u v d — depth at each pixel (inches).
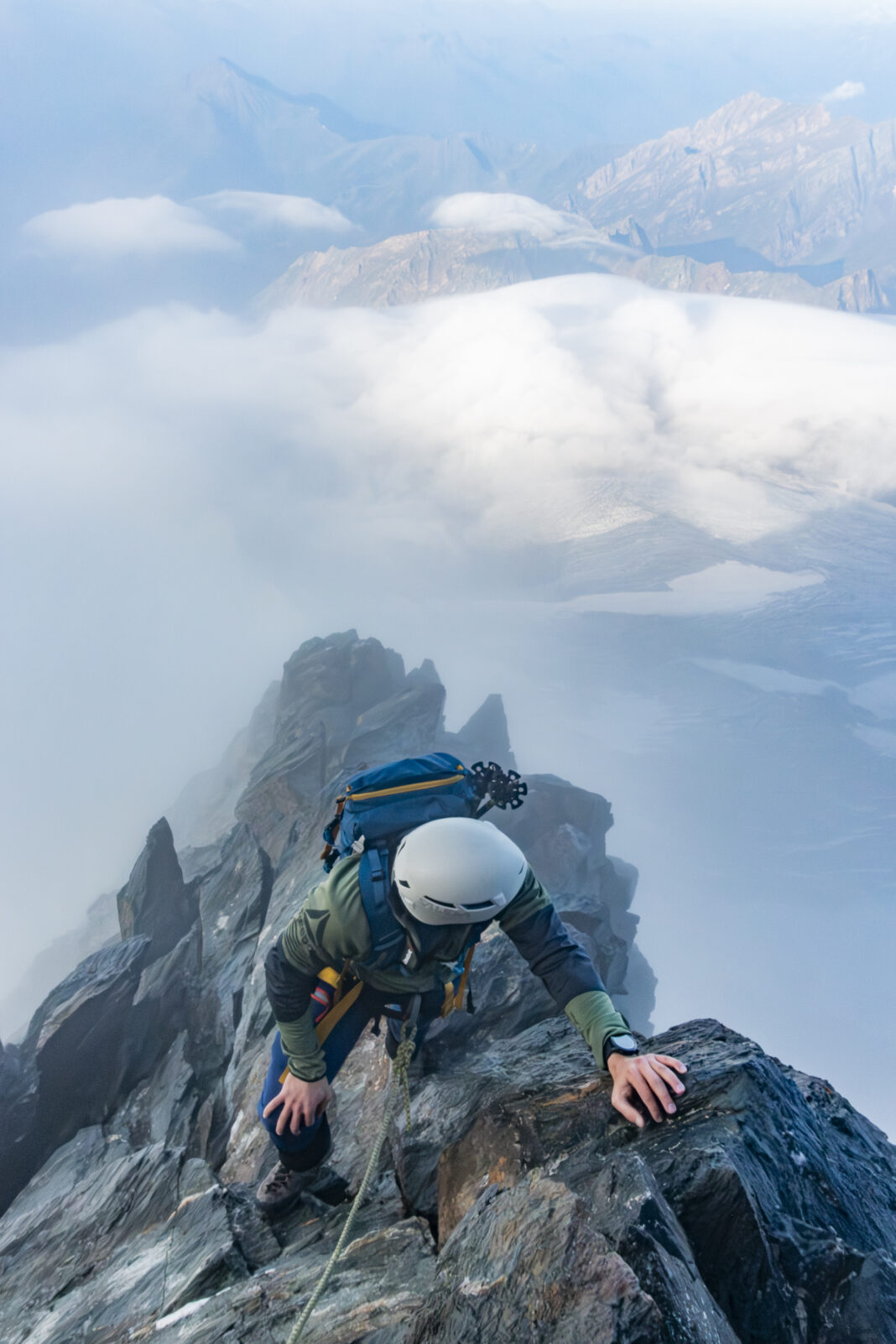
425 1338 71.0
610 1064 95.6
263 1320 107.1
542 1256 69.1
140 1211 206.1
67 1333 145.9
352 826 95.7
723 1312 73.8
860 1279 77.7
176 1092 346.3
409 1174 125.0
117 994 389.7
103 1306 147.9
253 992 386.6
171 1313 124.5
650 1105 91.7
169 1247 158.1
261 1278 119.5
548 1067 130.6
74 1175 307.3
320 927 95.6
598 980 99.7
